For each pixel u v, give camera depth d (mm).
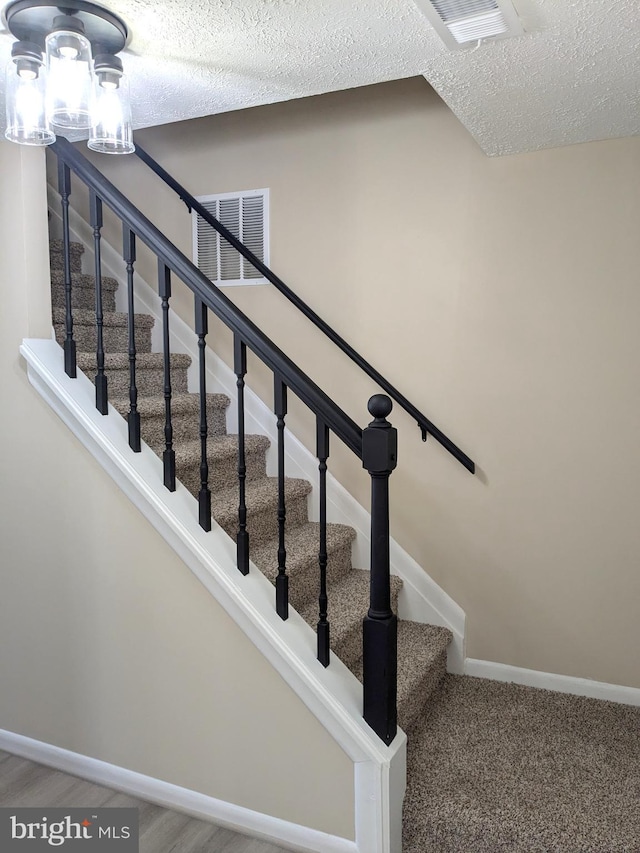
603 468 2373
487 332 2498
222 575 1855
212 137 2914
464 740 2129
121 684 2102
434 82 1774
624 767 1984
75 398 2043
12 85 1612
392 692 1763
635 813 1769
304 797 1836
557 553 2463
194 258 3012
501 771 1961
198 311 1887
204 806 1986
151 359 2803
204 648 1946
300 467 2885
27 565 2238
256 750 1896
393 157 2590
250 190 2855
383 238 2633
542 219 2385
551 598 2486
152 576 2006
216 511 2203
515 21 1429
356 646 2230
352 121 2648
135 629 2057
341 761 1773
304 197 2756
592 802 1816
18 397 2178
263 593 1886
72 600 2160
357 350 2713
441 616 2639
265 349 1780
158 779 2066
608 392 2346
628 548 2361
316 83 1828
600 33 1481
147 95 1926
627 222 2271
